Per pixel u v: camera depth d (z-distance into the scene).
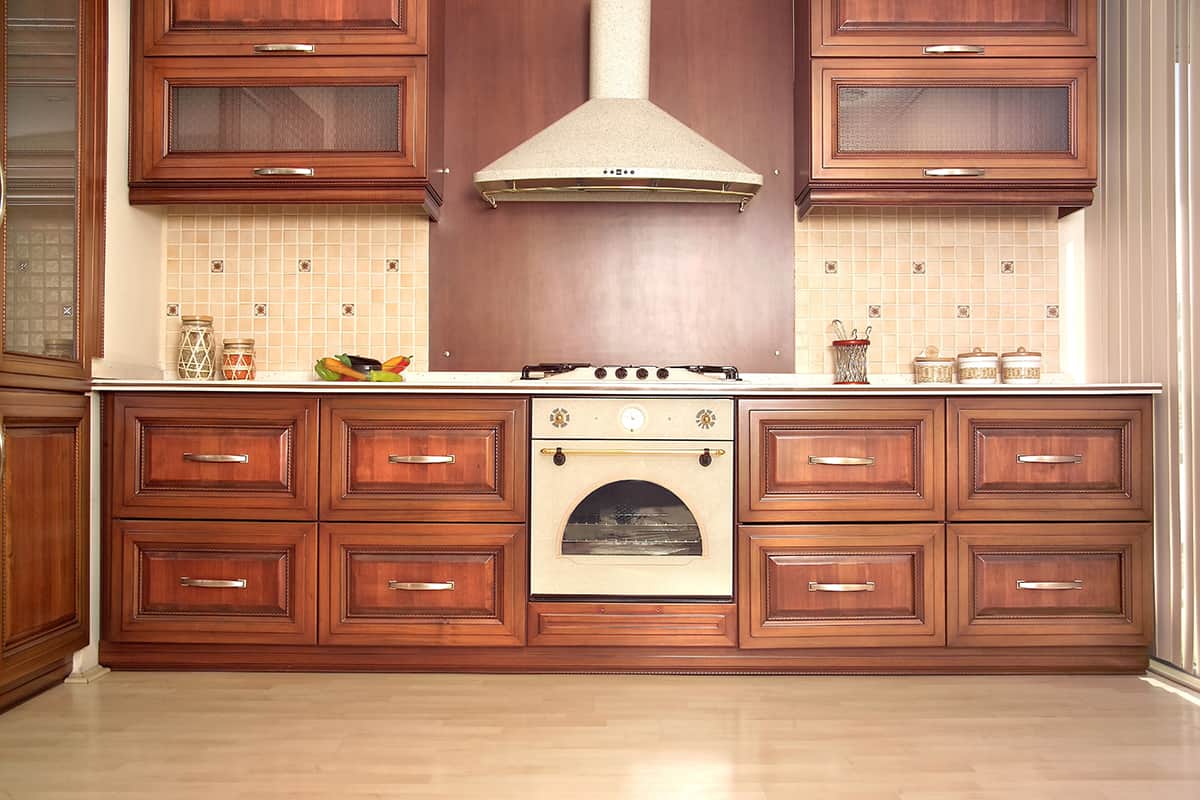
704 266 3.34
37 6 2.49
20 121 2.40
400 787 1.85
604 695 2.50
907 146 3.05
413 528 2.71
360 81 3.00
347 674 2.71
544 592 2.72
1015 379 3.16
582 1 3.34
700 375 3.16
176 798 1.79
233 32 3.00
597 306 3.33
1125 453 2.75
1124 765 1.99
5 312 2.32
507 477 2.72
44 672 2.53
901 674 2.74
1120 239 3.00
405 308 3.33
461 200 3.34
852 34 3.04
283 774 1.92
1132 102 2.93
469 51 3.34
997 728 2.23
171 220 3.33
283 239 3.34
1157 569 2.78
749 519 2.72
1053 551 2.74
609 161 2.95
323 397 2.73
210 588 2.71
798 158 3.28
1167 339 2.74
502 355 3.32
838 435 2.74
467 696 2.49
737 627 2.72
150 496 2.72
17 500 2.36
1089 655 2.74
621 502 2.75
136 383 2.70
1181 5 2.68
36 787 1.84
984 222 3.35
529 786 1.86
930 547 2.73
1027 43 3.02
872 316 3.34
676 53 3.36
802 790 1.85
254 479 2.72
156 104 3.00
